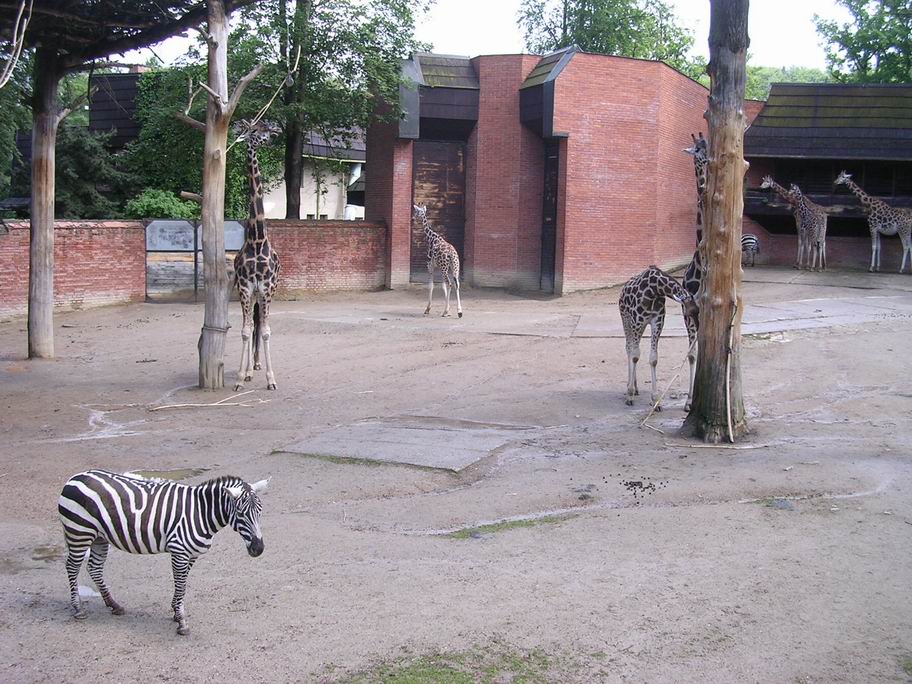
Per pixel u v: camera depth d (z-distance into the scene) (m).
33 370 17.06
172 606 6.13
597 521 8.29
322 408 13.68
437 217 28.77
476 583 6.77
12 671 5.38
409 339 19.08
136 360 17.95
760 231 30.16
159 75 27.50
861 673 5.38
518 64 27.33
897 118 28.81
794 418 12.24
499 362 16.52
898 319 19.50
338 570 7.13
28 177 37.56
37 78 17.83
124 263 25.34
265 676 5.33
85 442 11.79
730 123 10.95
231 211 35.25
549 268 27.52
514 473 10.00
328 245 28.05
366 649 5.66
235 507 5.75
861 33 35.94
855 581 6.73
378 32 26.86
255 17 25.48
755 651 5.64
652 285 12.87
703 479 9.49
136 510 5.86
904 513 8.30
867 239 29.45
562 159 26.08
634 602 6.36
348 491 9.54
